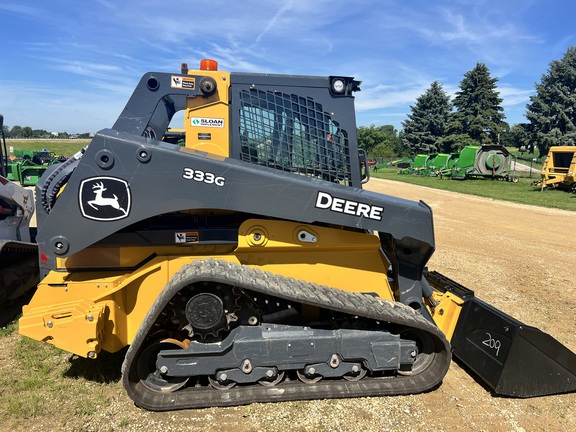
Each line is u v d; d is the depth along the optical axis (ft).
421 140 177.27
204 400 10.45
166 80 11.27
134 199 9.96
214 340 10.60
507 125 165.58
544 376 11.27
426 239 10.98
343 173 12.15
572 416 10.69
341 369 10.95
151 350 10.52
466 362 12.16
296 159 11.93
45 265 12.25
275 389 10.85
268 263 11.48
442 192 66.85
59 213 9.91
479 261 25.71
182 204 10.10
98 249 11.15
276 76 11.71
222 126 11.69
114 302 10.85
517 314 17.29
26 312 10.61
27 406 10.31
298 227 11.10
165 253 11.31
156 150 9.87
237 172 10.16
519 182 82.17
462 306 12.47
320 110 11.94
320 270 11.64
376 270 11.87
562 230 35.70
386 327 11.61
